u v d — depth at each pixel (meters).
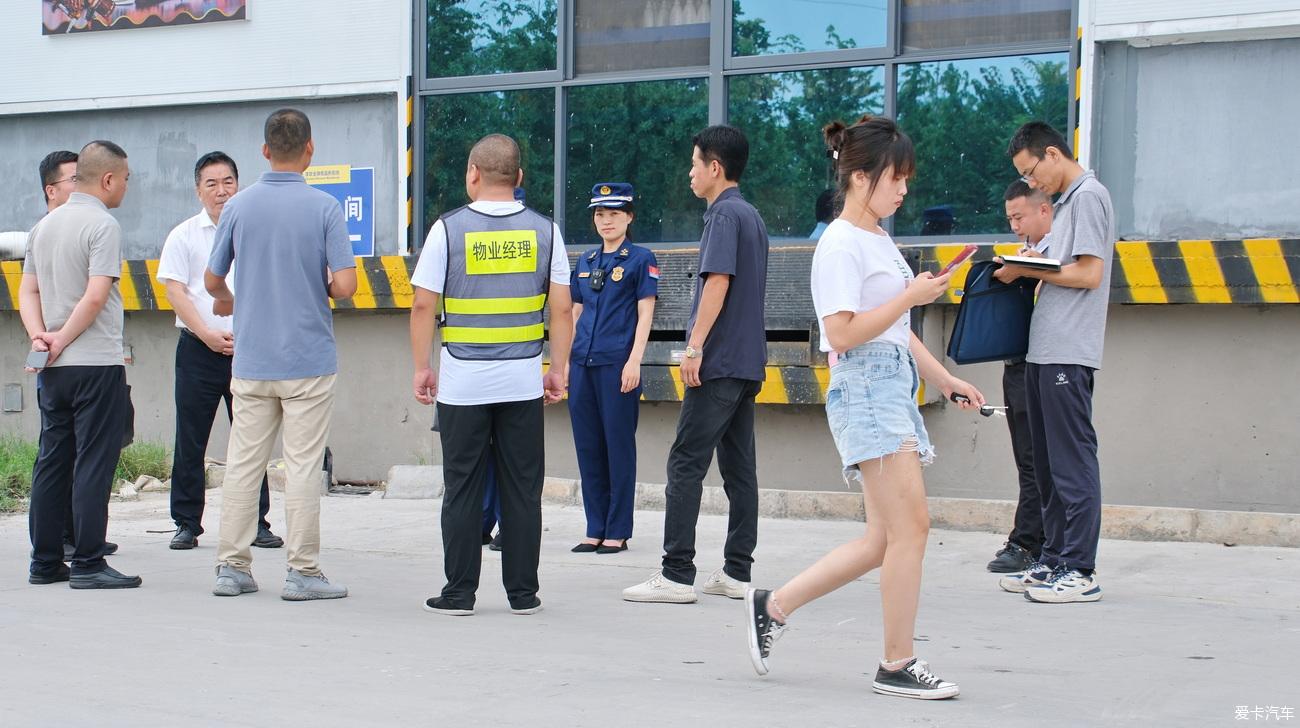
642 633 5.33
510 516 5.72
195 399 7.43
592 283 7.43
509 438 5.70
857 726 3.94
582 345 7.39
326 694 4.32
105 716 4.07
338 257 6.07
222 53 10.44
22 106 10.98
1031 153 6.09
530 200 9.79
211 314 7.41
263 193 6.09
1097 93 8.21
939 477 8.52
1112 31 8.13
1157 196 8.12
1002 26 8.53
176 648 5.00
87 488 6.24
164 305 10.25
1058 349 5.96
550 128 9.71
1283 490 7.73
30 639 5.16
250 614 5.68
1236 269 7.59
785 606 4.43
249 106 10.44
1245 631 5.32
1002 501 7.84
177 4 10.52
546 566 6.96
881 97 8.84
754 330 5.95
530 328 5.67
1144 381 8.02
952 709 4.14
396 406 9.91
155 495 9.72
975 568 6.77
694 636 5.28
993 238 8.57
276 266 6.02
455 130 9.96
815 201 9.05
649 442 9.16
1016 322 6.11
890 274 4.20
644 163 9.48
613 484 7.36
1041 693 4.35
